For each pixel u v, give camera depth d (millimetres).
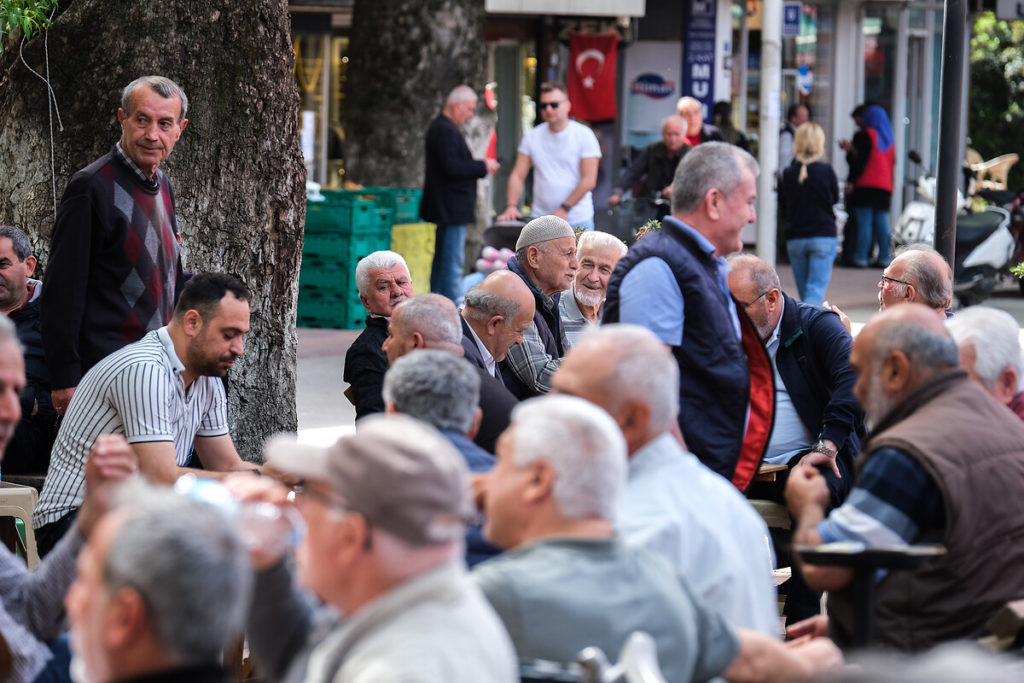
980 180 40312
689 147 29562
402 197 30938
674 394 8016
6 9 14203
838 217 43438
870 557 7371
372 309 14312
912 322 8672
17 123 15500
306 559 5871
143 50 15102
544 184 27156
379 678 5449
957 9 15922
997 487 8281
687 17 42906
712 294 11070
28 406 13453
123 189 12805
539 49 40062
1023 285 38906
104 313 12797
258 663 6582
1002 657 7312
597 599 6582
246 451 15727
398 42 32562
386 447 5754
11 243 13750
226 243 15422
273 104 15516
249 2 15273
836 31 47312
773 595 8148
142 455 10859
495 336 13273
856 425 13633
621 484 6930
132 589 5016
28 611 7836
